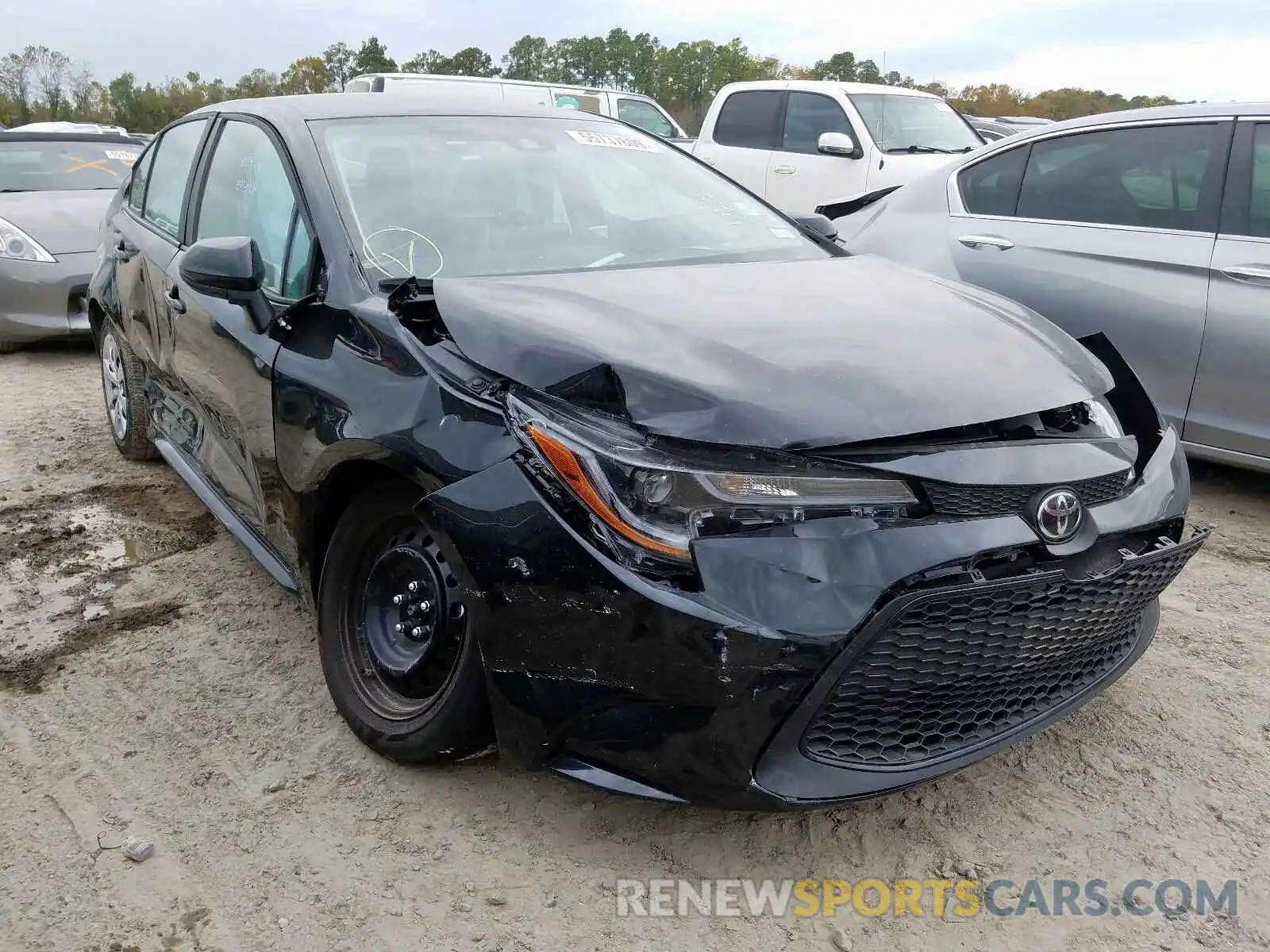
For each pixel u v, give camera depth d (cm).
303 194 300
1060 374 240
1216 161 430
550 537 206
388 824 245
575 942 212
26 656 323
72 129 1068
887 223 547
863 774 211
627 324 239
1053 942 212
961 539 203
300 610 352
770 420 202
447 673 248
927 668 208
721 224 348
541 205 323
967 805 253
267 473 299
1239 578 379
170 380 394
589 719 210
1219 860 235
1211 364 421
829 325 247
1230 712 292
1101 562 225
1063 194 478
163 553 396
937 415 212
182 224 389
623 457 203
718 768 202
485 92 1374
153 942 211
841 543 199
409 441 233
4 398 625
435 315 253
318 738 279
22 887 226
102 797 256
